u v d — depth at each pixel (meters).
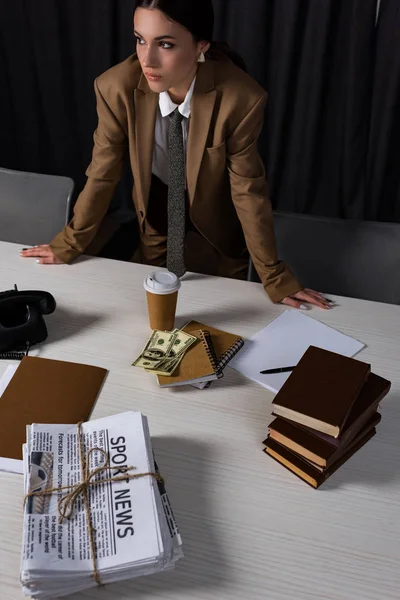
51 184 2.05
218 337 1.53
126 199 3.27
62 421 1.28
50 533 1.04
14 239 2.13
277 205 3.25
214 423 1.31
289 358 1.49
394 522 1.13
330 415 1.16
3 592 0.99
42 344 1.49
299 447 1.18
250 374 1.43
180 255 1.84
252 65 2.81
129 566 1.00
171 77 1.51
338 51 2.77
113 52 2.90
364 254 1.86
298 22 2.69
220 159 1.74
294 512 1.14
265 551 1.07
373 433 1.29
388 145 2.90
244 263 2.35
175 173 1.84
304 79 2.83
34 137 3.24
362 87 2.77
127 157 1.89
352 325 1.62
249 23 2.70
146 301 1.66
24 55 2.99
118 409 1.33
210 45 1.67
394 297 1.88
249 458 1.24
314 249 1.88
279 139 3.00
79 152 3.28
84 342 1.50
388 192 3.09
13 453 1.21
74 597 0.99
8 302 1.48
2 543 1.06
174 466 1.21
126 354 1.47
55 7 2.80
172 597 1.00
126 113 1.72
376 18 2.64
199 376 1.38
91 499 1.09
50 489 1.10
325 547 1.08
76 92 3.07
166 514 1.10
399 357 1.52
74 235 1.80
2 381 1.38
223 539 1.08
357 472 1.22
